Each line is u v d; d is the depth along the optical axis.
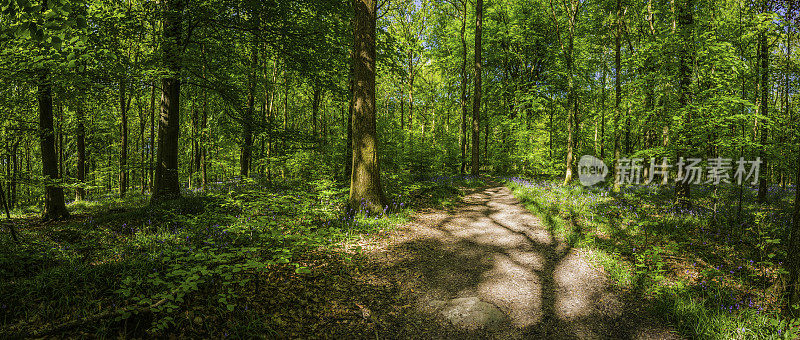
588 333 3.61
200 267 3.45
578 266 5.46
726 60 8.07
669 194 12.68
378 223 7.19
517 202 11.35
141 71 8.84
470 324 3.69
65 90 8.55
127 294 3.04
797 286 3.73
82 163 15.75
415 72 22.34
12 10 3.70
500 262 5.62
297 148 13.26
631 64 11.24
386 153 13.59
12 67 6.45
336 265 4.89
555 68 21.98
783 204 10.55
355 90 8.11
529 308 4.11
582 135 21.92
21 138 9.44
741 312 3.77
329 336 3.35
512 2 20.83
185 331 3.06
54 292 3.44
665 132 9.62
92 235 6.09
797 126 8.30
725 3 8.72
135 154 20.16
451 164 21.66
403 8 19.59
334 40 11.08
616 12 13.98
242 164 16.78
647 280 4.72
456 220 8.62
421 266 5.25
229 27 9.95
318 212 7.29
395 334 3.49
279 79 18.23
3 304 3.21
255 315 3.42
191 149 21.03
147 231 6.45
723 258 5.64
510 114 24.06
